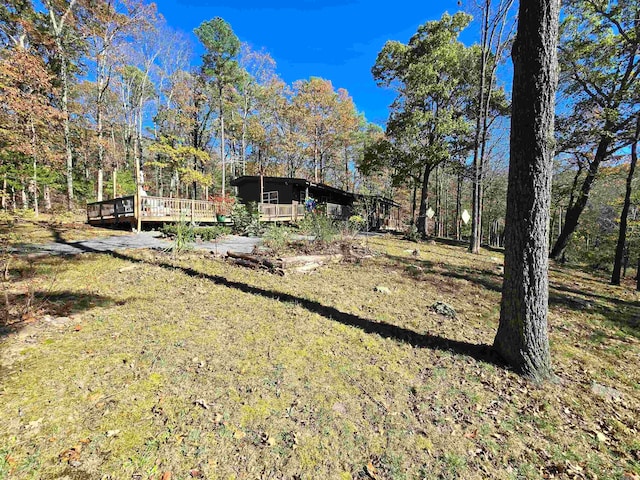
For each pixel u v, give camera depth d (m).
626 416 2.71
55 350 2.62
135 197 10.30
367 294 5.21
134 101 25.17
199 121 26.62
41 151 12.27
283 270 5.85
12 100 9.80
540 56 2.96
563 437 2.37
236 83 24.84
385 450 2.03
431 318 4.45
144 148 23.73
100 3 14.59
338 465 1.87
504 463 2.06
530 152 3.08
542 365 3.14
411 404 2.54
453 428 2.33
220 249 7.75
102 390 2.19
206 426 1.99
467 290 6.20
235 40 22.83
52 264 5.13
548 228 3.17
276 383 2.55
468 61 14.73
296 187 20.27
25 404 1.96
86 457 1.66
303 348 3.17
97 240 8.10
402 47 16.31
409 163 16.44
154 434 1.87
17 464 1.56
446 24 15.20
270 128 29.86
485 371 3.14
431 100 16.25
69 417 1.91
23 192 15.23
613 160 13.18
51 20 13.59
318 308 4.27
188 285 4.73
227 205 13.66
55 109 11.55
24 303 3.39
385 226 25.66
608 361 3.77
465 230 34.16
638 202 14.05
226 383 2.46
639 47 10.58
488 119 14.38
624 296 7.67
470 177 15.16
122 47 17.23
